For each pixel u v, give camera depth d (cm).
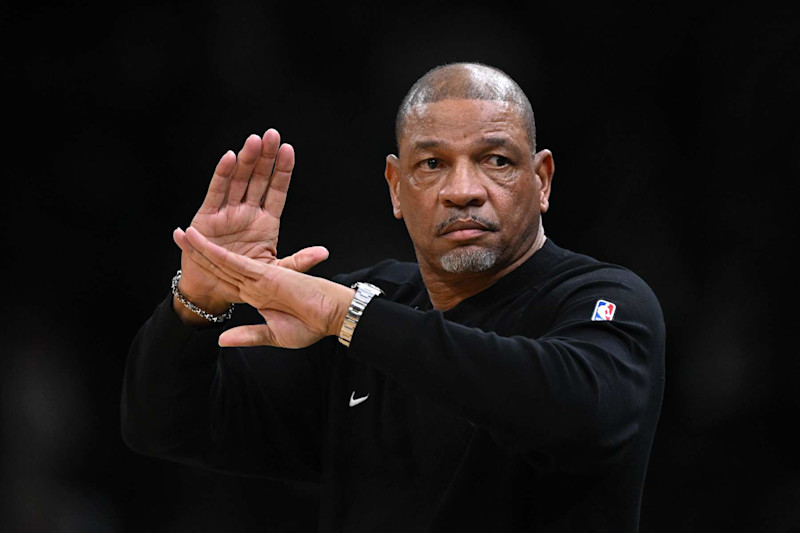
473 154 902
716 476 2036
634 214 2158
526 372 763
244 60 2200
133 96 2191
